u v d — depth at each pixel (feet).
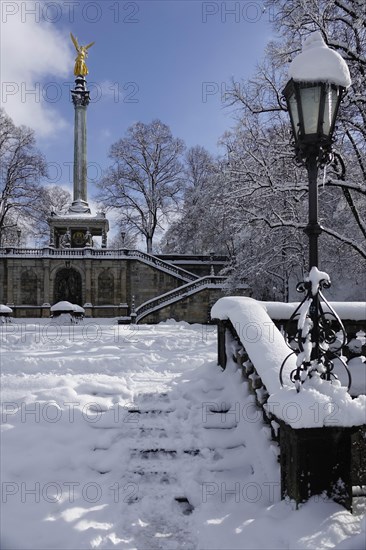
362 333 27.84
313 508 15.35
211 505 16.78
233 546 14.34
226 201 73.82
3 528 15.39
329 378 16.61
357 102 59.72
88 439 20.53
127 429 21.57
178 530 15.78
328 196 80.74
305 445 15.89
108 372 30.66
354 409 15.02
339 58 16.56
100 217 179.11
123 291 161.99
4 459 18.78
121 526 15.92
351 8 61.67
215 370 26.76
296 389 16.05
